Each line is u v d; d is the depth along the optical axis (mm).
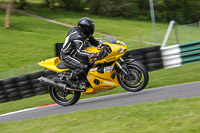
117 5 128250
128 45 46344
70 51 20844
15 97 34312
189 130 11172
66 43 20891
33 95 34469
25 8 134875
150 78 30984
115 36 82812
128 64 19969
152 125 12422
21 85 34281
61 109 21625
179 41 40281
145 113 14297
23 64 52375
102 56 20000
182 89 20859
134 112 14922
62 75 21750
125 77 20000
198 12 128250
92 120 15039
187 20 129000
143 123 12836
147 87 26828
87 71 21000
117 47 19797
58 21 109250
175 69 33750
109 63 20078
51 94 23031
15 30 82375
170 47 35062
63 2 145750
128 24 109375
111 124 13547
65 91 22094
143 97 20234
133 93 23312
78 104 22828
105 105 19906
